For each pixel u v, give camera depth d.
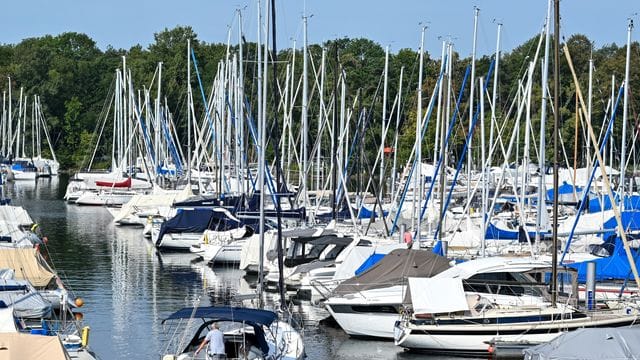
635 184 86.12
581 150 102.00
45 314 40.03
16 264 47.09
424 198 79.62
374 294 44.81
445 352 41.69
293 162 96.56
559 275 44.94
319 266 55.59
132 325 46.38
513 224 71.31
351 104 95.25
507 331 41.22
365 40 153.75
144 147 124.69
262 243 45.47
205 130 114.44
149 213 91.69
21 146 184.00
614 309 42.88
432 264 46.00
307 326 47.47
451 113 84.31
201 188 96.75
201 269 65.12
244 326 35.88
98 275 62.34
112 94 179.75
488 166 69.75
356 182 87.00
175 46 186.38
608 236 58.59
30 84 194.62
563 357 34.38
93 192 114.62
